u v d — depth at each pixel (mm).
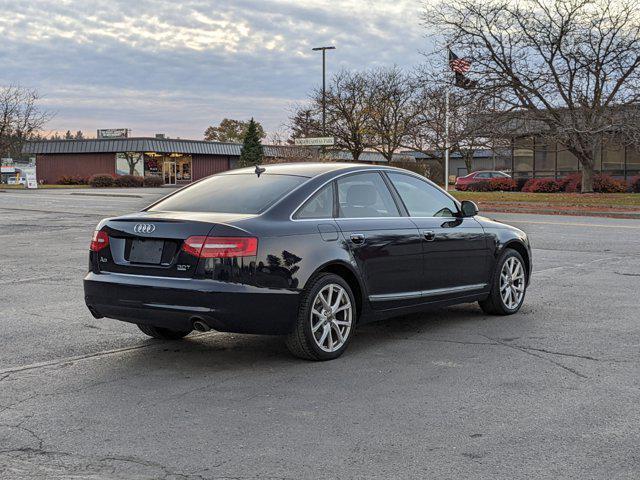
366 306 6285
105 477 3670
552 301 8656
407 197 6926
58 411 4723
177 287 5457
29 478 3660
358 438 4191
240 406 4797
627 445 4055
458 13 29375
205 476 3672
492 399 4902
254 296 5465
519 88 29062
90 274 6031
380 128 43719
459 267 7164
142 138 65562
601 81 28484
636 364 5789
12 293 9266
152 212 6098
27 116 56219
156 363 5941
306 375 5535
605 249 13984
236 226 5527
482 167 62844
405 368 5715
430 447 4043
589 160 31062
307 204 6012
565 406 4742
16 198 35188
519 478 3623
